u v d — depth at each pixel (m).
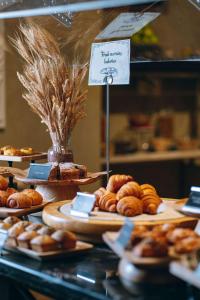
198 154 6.39
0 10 2.22
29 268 1.58
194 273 1.23
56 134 2.25
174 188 6.29
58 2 1.99
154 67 5.62
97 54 2.27
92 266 1.60
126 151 6.07
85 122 4.80
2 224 1.80
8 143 4.18
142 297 1.36
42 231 1.69
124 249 1.42
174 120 6.95
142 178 5.95
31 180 2.13
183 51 4.07
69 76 2.22
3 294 1.86
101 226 1.70
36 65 2.22
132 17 2.19
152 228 1.68
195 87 6.93
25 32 2.22
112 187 1.93
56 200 2.17
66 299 1.47
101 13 2.22
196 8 2.09
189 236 1.45
